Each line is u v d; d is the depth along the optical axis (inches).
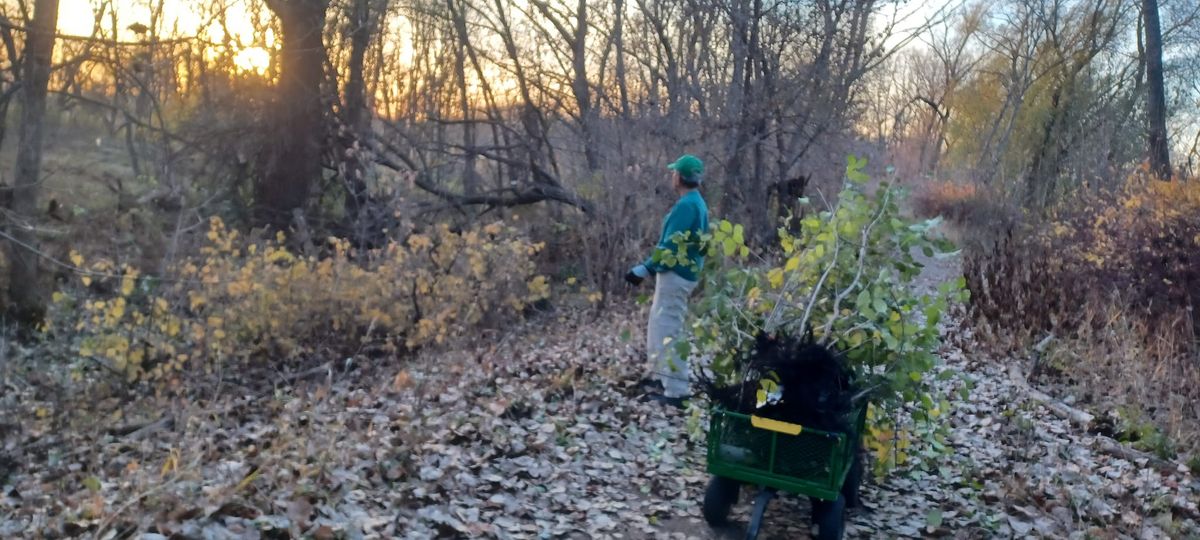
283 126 615.2
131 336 346.0
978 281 451.2
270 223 606.2
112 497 197.5
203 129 622.5
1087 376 359.9
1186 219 424.8
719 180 625.6
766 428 195.0
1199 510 236.5
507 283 456.4
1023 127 1053.2
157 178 629.0
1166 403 324.2
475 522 200.4
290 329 394.9
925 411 225.1
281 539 177.5
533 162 660.7
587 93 685.9
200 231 507.2
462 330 408.8
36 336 434.0
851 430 199.3
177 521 175.3
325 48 596.4
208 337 358.0
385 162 633.0
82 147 706.2
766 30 642.8
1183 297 389.7
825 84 642.2
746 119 627.2
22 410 303.9
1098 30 1126.4
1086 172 825.5
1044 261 438.3
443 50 800.9
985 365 394.6
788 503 229.3
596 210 566.6
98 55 467.5
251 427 291.3
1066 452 279.4
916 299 213.8
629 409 297.9
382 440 239.1
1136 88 1091.3
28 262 464.8
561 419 279.0
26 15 515.8
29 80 507.2
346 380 366.0
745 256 225.6
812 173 653.3
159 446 264.7
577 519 213.8
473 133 709.9
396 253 435.8
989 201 921.5
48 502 215.3
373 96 759.7
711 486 211.3
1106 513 230.2
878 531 215.8
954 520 224.8
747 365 208.5
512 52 708.7
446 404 288.8
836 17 642.2
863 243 212.7
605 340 407.2
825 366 196.2
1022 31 1359.5
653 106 622.2
